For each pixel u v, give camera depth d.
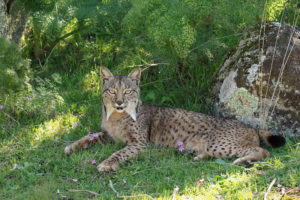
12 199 5.13
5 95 7.28
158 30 7.80
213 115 7.60
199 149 6.68
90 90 8.72
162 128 6.98
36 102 7.57
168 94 8.58
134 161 6.33
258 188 5.16
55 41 9.23
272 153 6.41
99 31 9.93
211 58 8.55
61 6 8.74
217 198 4.97
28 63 7.33
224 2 7.75
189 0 7.78
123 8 9.03
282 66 6.89
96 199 5.10
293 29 7.30
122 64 8.78
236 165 5.89
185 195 5.10
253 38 7.41
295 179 5.23
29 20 9.20
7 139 6.95
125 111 6.70
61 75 9.21
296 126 6.91
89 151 6.68
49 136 7.01
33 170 5.99
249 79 7.04
